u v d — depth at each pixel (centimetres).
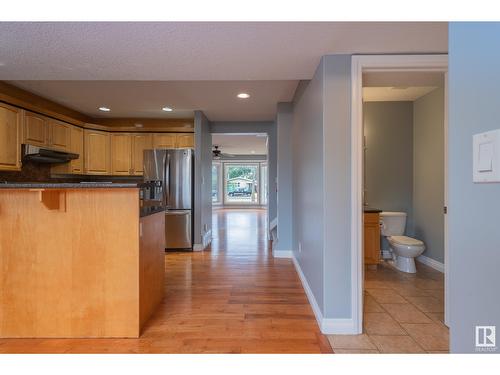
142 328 233
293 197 427
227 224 844
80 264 223
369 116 432
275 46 204
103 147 508
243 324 238
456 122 80
